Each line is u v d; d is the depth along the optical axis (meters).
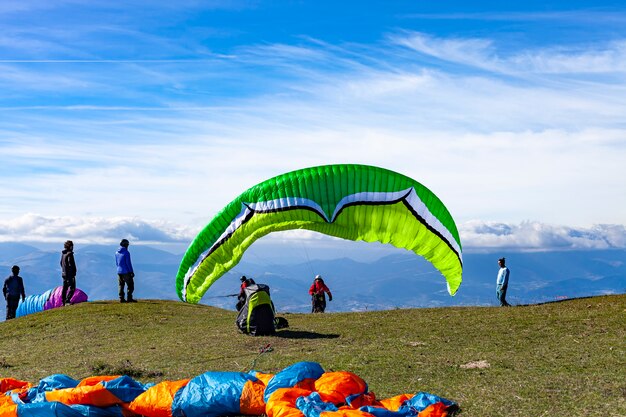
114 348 16.80
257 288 17.55
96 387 9.45
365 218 17.91
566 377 10.67
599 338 14.33
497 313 19.08
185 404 9.05
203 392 9.10
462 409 9.05
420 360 12.70
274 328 17.47
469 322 17.67
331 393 8.77
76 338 19.25
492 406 9.12
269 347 15.21
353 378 9.22
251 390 9.05
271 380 9.26
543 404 9.12
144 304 25.91
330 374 9.28
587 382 10.21
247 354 14.49
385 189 17.75
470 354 13.25
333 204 17.64
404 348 14.30
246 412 8.93
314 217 17.61
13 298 27.61
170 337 18.08
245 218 17.91
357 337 16.34
